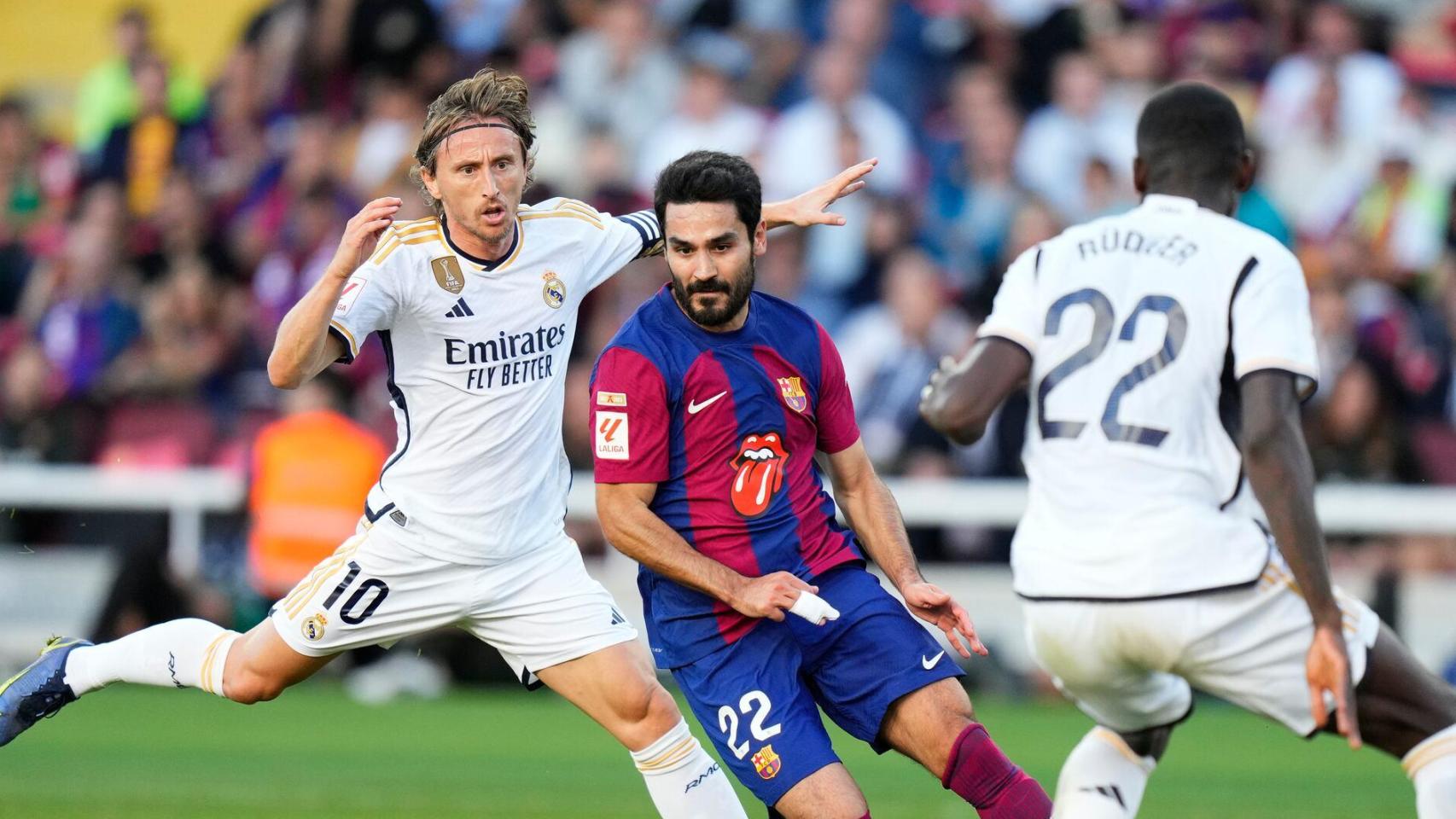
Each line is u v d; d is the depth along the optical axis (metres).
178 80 52.56
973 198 47.94
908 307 43.59
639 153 50.06
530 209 17.62
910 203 47.44
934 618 16.19
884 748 16.27
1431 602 38.38
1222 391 15.41
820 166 48.12
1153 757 17.03
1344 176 48.75
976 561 40.09
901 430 42.81
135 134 51.59
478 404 17.02
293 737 32.09
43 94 56.47
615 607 17.72
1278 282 15.27
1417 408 44.56
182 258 48.97
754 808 25.59
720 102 49.72
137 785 26.02
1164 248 15.78
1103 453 15.32
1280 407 14.77
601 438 16.12
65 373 47.81
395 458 17.38
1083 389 15.57
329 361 16.11
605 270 17.98
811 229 46.53
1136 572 14.99
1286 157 49.09
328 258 47.84
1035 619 15.67
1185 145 16.27
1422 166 48.97
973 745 15.58
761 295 16.81
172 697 38.44
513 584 17.34
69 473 40.59
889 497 17.30
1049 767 28.36
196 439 45.53
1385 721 14.98
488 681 40.41
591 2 51.47
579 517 40.31
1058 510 15.52
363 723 34.38
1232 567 14.87
